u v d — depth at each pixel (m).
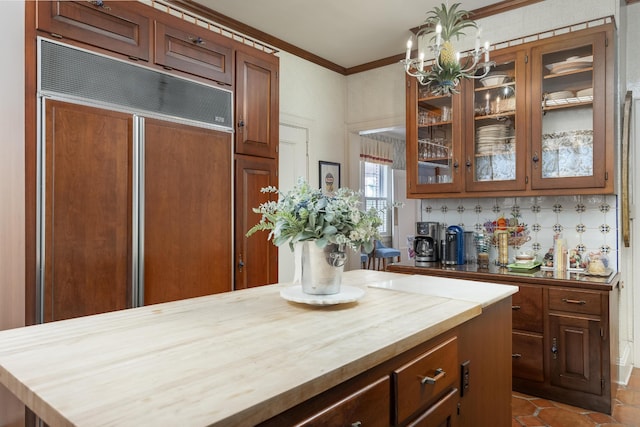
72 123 2.00
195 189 2.55
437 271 3.12
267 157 3.07
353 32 3.70
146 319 1.27
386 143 7.42
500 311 1.80
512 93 3.08
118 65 2.19
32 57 1.89
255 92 2.98
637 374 3.11
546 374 2.68
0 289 1.88
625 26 3.16
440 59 2.01
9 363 0.89
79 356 0.94
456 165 3.30
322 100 4.34
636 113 3.20
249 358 0.93
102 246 2.10
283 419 0.80
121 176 2.18
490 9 3.24
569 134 2.89
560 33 3.00
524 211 3.30
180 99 2.49
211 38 2.68
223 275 2.71
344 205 1.51
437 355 1.28
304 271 1.51
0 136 1.86
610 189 2.70
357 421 0.97
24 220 1.85
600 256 2.81
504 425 1.82
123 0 2.21
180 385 0.78
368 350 0.99
